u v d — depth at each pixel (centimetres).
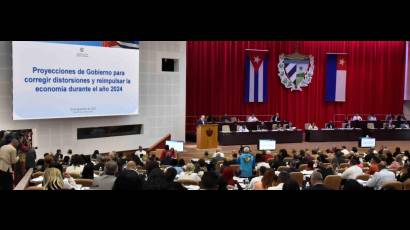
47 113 1455
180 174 899
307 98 2436
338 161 1220
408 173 905
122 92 1680
